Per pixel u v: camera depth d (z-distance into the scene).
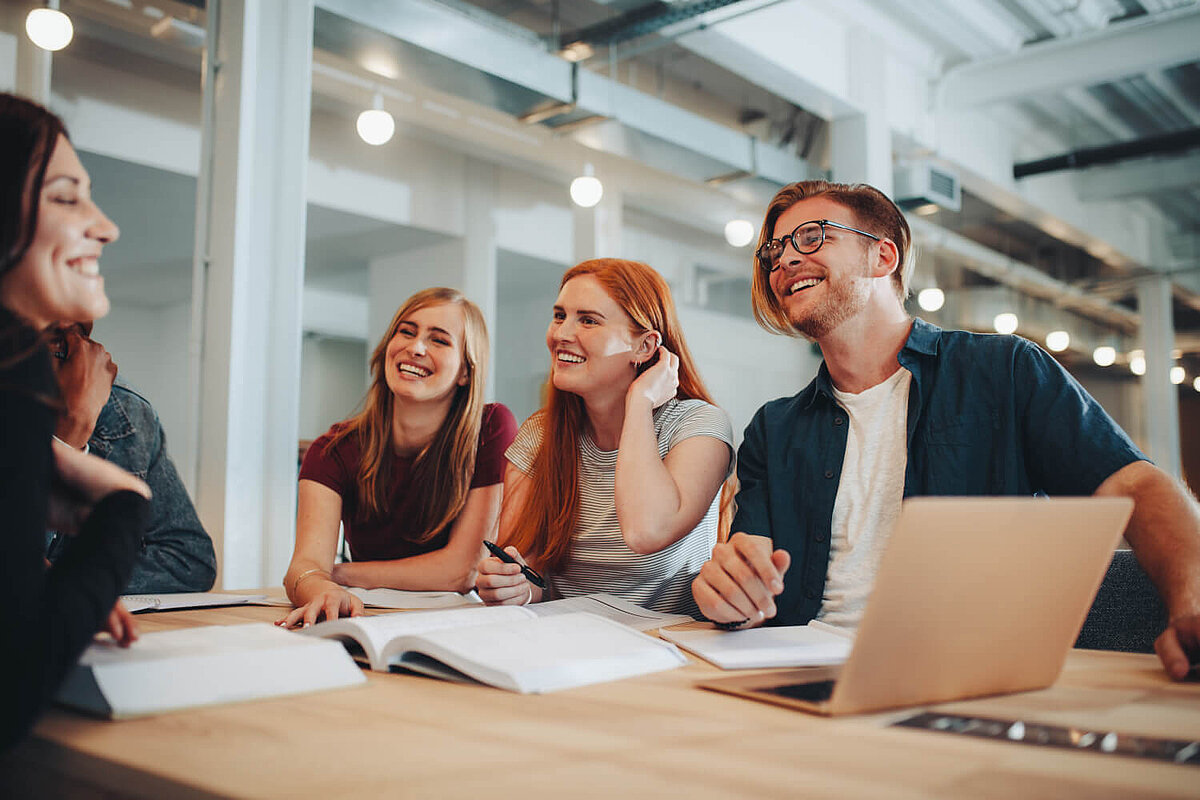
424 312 2.07
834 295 1.49
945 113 6.58
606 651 0.92
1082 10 5.46
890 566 0.67
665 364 1.62
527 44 4.60
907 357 1.49
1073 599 0.80
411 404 2.08
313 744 0.62
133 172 5.11
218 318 3.18
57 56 4.60
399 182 6.35
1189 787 0.51
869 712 0.72
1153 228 9.45
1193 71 6.38
